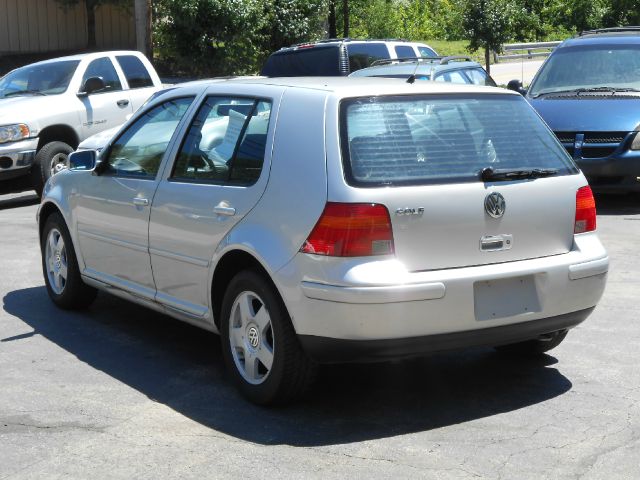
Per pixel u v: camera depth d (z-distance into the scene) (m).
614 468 4.29
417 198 4.74
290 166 4.96
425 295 4.66
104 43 37.16
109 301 7.62
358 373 5.73
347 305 4.61
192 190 5.58
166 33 27.17
